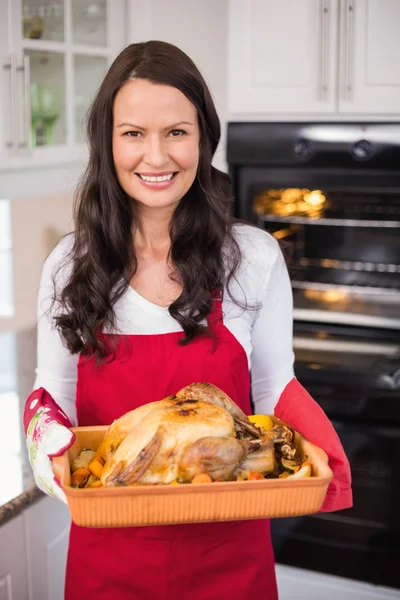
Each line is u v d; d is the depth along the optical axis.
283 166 2.42
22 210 3.14
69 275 1.43
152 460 1.06
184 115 1.24
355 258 2.45
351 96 2.30
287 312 1.49
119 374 1.39
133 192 1.29
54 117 2.24
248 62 2.39
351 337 2.46
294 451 1.17
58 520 1.74
